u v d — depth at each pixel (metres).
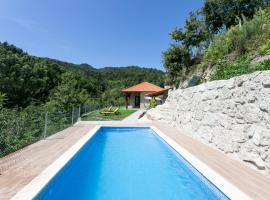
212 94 8.35
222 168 5.68
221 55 13.59
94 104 29.09
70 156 6.68
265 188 4.41
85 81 57.34
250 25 11.95
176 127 13.39
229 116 7.04
